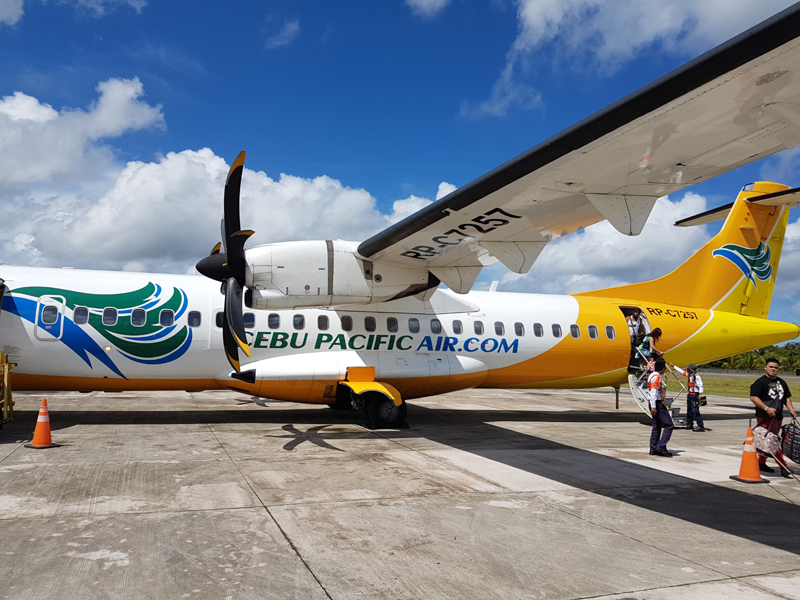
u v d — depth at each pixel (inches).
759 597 145.1
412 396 444.1
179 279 404.5
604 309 501.0
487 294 480.1
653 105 184.2
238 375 375.6
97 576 143.9
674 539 189.3
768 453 283.9
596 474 282.8
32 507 197.6
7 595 132.0
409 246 337.1
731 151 214.5
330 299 359.9
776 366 282.7
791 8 144.8
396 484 247.4
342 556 164.1
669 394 876.6
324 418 446.3
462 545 176.6
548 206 274.2
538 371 475.5
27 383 366.0
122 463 267.6
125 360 374.3
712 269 542.0
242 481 242.7
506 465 295.0
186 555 159.8
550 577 154.4
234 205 345.1
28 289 362.3
